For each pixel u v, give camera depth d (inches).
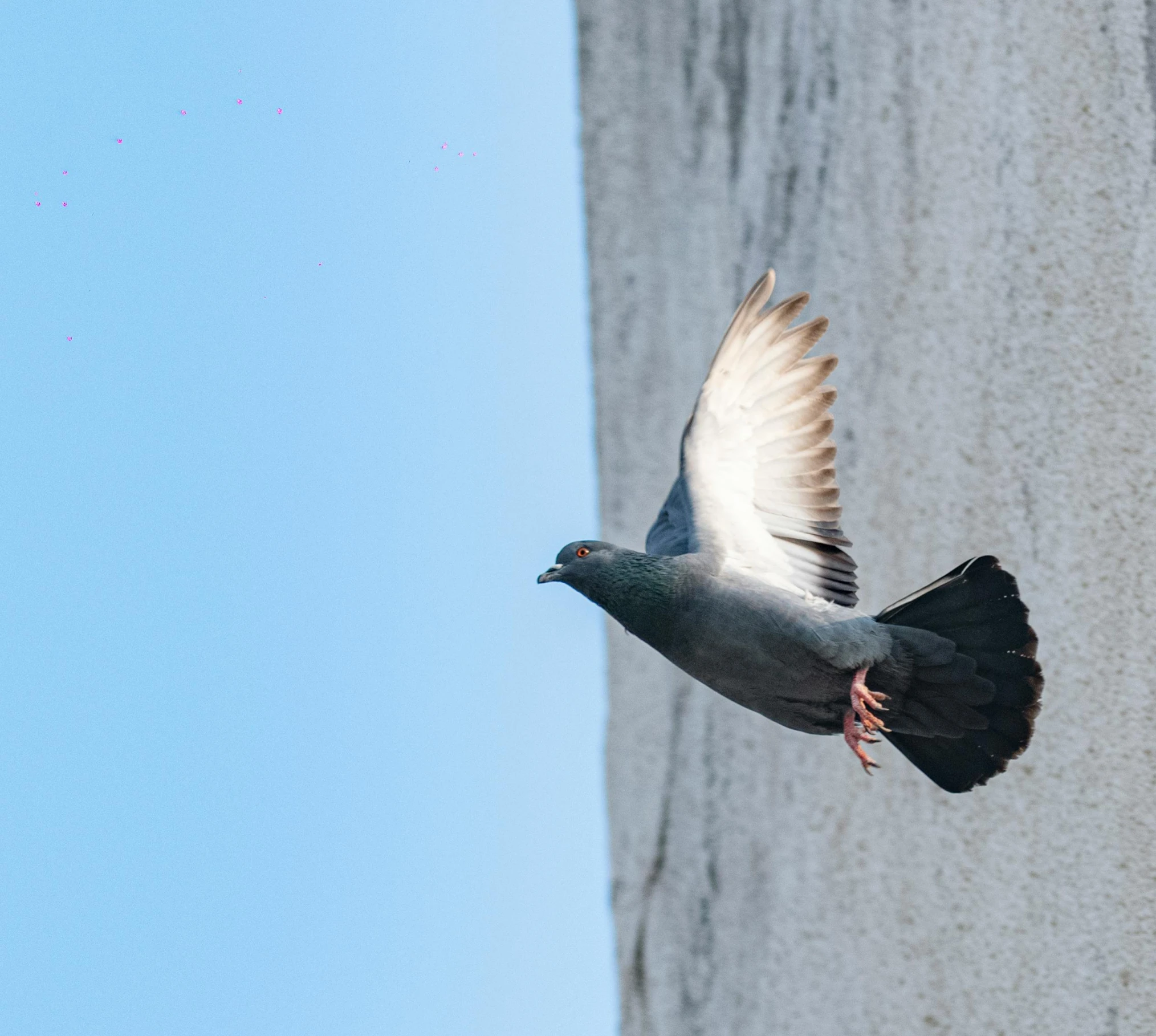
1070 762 408.5
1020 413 439.2
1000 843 418.3
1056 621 418.9
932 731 385.7
